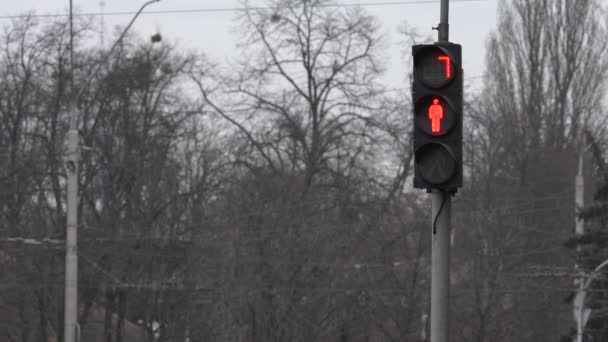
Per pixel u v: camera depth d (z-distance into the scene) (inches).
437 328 1467.8
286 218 4589.1
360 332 4766.2
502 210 5359.3
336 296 4618.6
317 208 4753.9
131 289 4845.0
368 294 4709.6
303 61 5182.1
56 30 5088.6
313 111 5167.3
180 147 5241.1
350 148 4972.9
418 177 1389.0
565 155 6190.9
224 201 4849.9
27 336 4909.0
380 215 4837.6
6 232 4702.3
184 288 4566.9
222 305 4549.7
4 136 5014.8
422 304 4874.5
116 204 5064.0
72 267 2955.2
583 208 4512.8
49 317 4992.6
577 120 6309.1
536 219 5984.3
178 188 5064.0
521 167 6077.8
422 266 4926.2
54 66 5083.7
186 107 5265.8
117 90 5073.8
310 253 4586.6
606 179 4576.8
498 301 5039.4
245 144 4977.9
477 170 5846.5
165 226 4945.9
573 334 4608.8
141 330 5570.9
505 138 6146.7
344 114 5118.1
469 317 5128.0
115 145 5108.3
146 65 5137.8
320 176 4945.9
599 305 4589.1
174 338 4709.6
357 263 4665.4
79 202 4972.9
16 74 5073.8
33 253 4677.7
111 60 5068.9
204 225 4702.3
